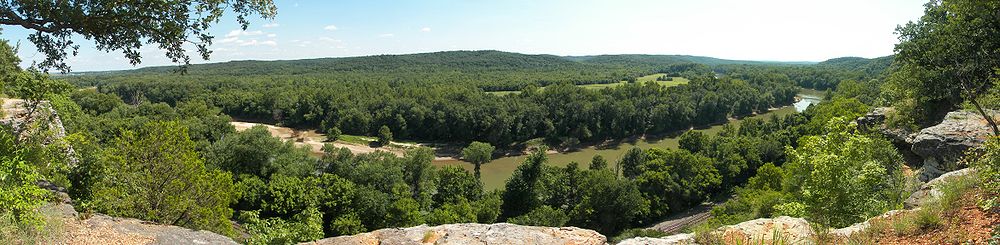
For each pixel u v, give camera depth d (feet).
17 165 26.40
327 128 291.58
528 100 304.50
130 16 35.14
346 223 135.64
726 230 24.59
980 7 63.62
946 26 71.31
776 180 146.51
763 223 25.27
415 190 182.29
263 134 188.75
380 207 148.25
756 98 354.13
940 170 53.26
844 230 26.09
